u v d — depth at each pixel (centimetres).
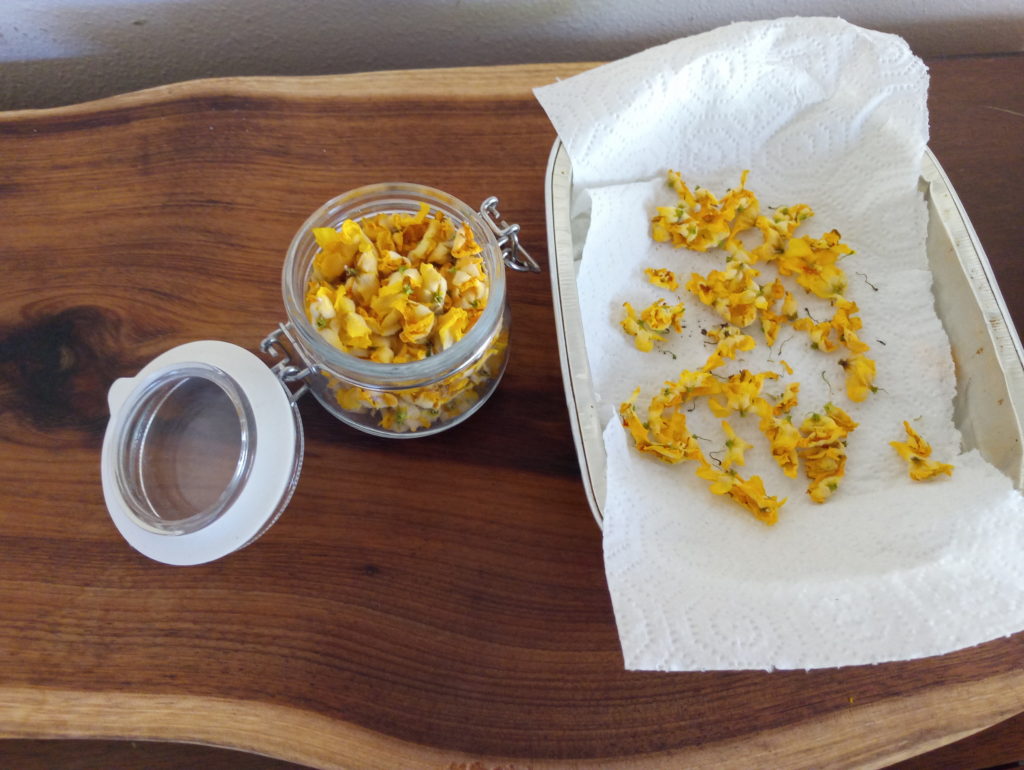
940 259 39
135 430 34
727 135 42
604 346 39
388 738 33
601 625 35
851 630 31
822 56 40
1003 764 42
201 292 40
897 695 34
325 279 34
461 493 37
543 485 37
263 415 34
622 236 41
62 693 34
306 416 38
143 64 50
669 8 49
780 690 34
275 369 36
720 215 41
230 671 34
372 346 33
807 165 43
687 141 42
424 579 36
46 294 40
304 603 35
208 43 49
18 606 35
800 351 40
